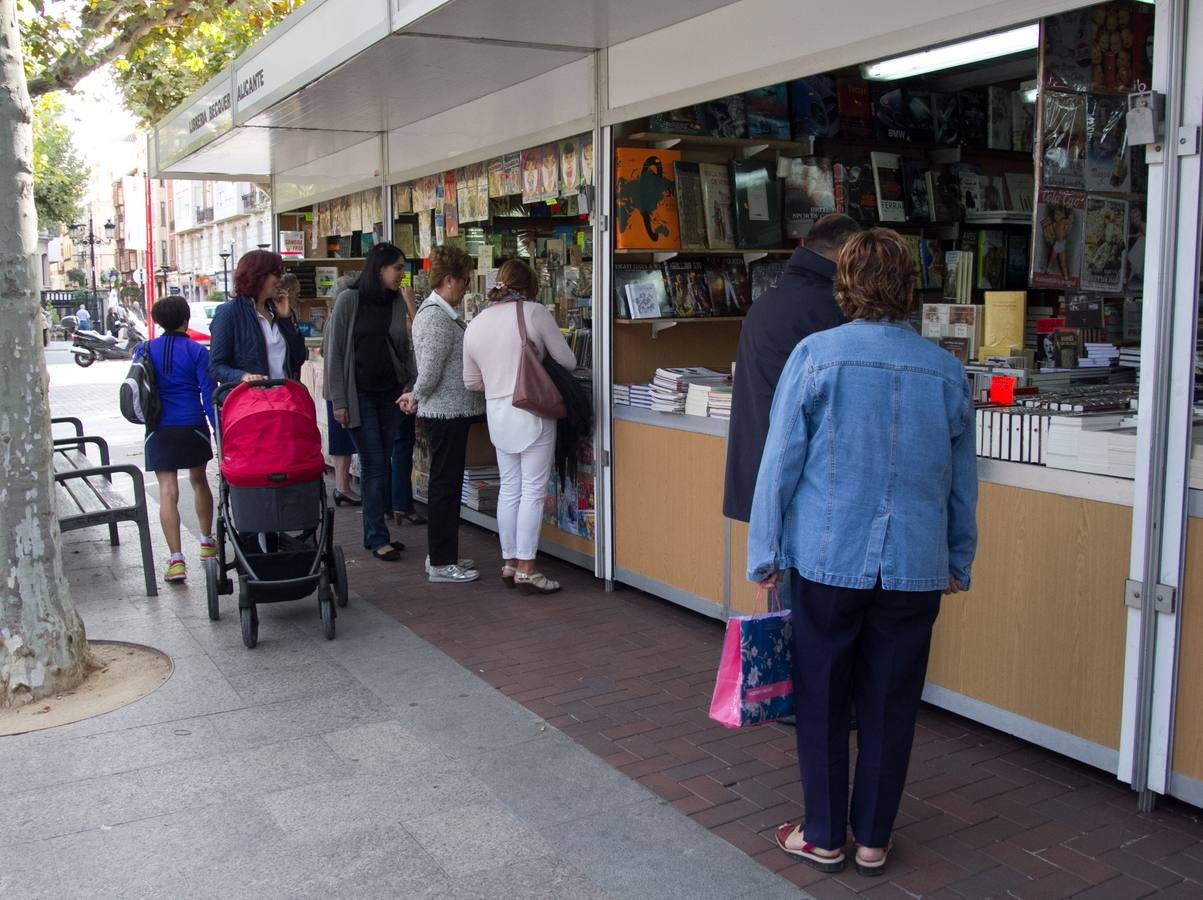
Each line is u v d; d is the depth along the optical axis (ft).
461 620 17.88
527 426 18.61
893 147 20.30
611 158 17.98
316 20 19.52
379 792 11.69
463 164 22.82
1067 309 15.72
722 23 15.17
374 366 21.54
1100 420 11.28
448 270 19.80
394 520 25.70
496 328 18.44
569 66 18.75
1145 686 10.65
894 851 10.28
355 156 28.78
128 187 171.94
